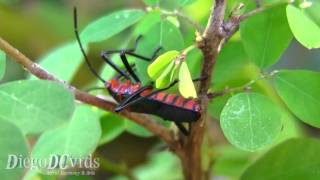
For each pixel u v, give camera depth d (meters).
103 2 0.42
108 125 0.23
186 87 0.18
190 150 0.22
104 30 0.20
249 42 0.20
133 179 0.26
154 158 0.31
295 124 0.26
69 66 0.23
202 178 0.22
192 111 0.20
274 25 0.20
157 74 0.18
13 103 0.16
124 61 0.21
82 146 0.20
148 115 0.22
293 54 0.37
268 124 0.18
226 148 0.27
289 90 0.20
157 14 0.20
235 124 0.18
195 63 0.21
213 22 0.18
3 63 0.19
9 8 0.42
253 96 0.18
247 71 0.23
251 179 0.21
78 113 0.21
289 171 0.21
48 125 0.16
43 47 0.41
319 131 0.33
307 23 0.18
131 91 0.20
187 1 0.20
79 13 0.42
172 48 0.20
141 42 0.20
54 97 0.16
